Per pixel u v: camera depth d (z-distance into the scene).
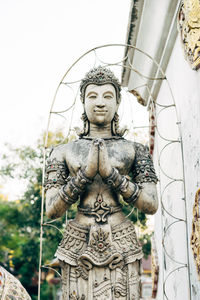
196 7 3.45
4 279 2.23
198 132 3.53
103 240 3.32
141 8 4.72
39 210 11.05
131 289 3.27
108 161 3.30
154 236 5.89
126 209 7.90
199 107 3.47
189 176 3.84
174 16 4.27
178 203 4.27
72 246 3.39
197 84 3.51
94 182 3.52
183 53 3.80
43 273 13.00
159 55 5.03
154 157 5.94
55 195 3.56
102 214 3.44
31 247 11.51
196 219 3.42
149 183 3.57
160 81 5.30
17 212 12.88
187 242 3.80
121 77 5.96
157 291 5.52
